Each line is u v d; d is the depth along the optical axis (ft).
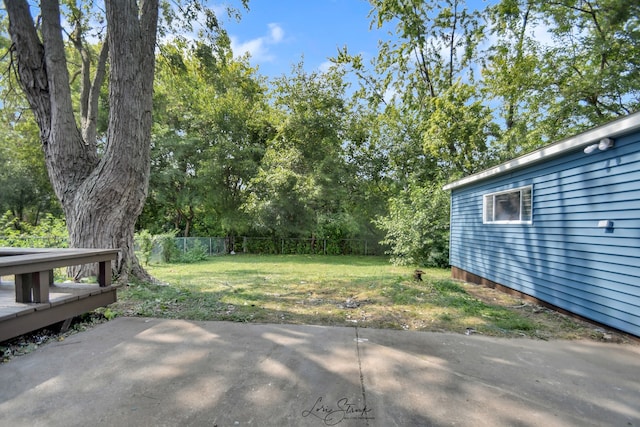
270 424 6.08
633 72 32.86
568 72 37.60
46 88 18.24
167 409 6.52
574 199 14.12
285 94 52.42
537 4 37.17
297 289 19.49
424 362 8.96
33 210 56.44
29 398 6.88
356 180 53.93
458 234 27.02
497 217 20.93
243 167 52.31
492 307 15.39
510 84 40.68
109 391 7.20
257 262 41.91
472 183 24.43
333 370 8.37
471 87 42.11
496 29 40.75
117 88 17.99
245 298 16.40
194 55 28.12
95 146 21.21
